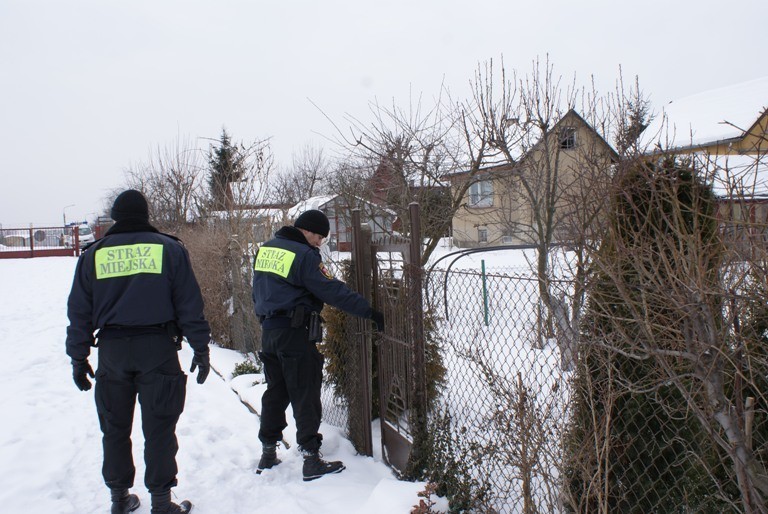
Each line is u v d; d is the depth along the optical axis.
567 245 2.23
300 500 3.31
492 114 8.15
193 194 13.60
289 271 3.53
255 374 5.95
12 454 4.05
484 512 2.86
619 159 2.37
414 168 9.34
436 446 3.16
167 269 3.14
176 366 3.21
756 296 1.54
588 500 2.26
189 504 3.31
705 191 1.93
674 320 1.85
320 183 19.78
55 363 7.07
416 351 3.29
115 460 3.16
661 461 2.12
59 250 31.14
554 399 2.51
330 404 4.85
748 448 1.65
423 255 9.42
